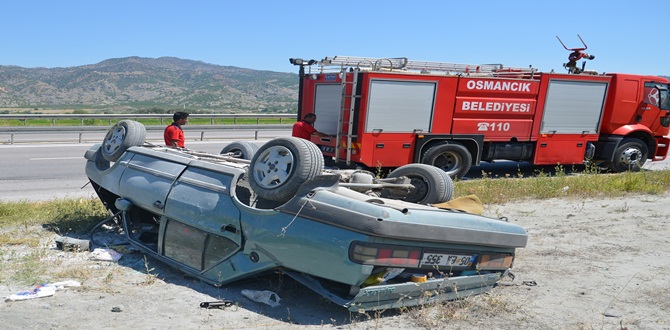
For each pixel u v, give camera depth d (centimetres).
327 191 433
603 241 723
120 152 621
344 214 407
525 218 855
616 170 1561
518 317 451
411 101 1243
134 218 621
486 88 1313
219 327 401
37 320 393
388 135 1234
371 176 536
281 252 434
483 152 1374
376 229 394
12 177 1170
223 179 491
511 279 549
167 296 456
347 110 1225
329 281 445
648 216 888
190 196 503
